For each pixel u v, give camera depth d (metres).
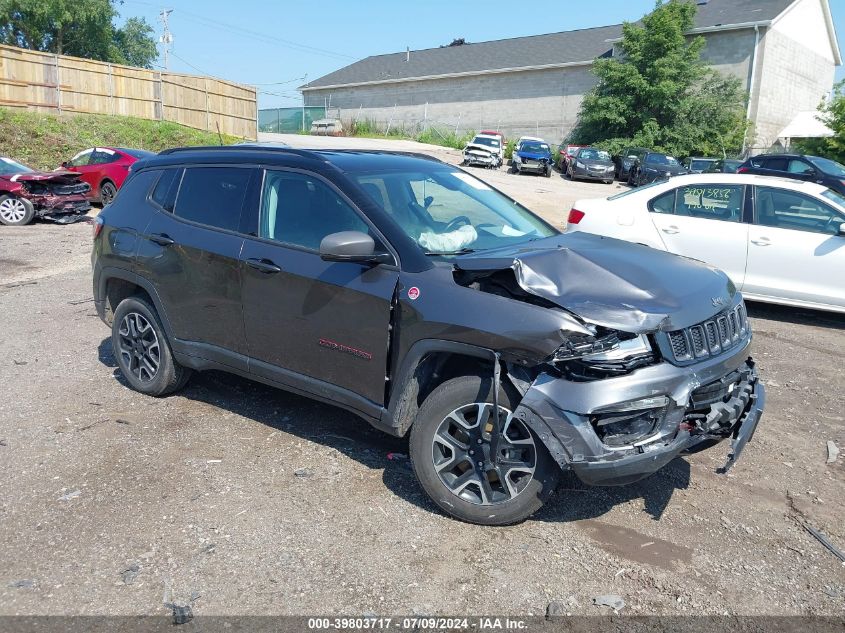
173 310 5.01
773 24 34.41
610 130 35.97
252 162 4.74
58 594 3.17
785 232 8.03
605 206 8.97
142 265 5.14
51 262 10.84
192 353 4.97
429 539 3.63
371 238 3.89
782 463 4.59
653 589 3.28
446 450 3.77
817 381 6.20
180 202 5.06
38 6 43.47
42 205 14.85
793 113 39.06
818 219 7.96
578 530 3.75
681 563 3.49
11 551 3.48
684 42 34.75
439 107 48.47
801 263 7.95
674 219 8.53
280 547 3.54
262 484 4.15
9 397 5.40
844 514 3.98
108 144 25.56
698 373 3.52
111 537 3.61
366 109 53.28
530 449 3.58
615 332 3.45
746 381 3.94
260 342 4.53
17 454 4.47
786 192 8.15
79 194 15.58
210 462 4.40
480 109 46.16
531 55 44.62
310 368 4.32
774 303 8.32
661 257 4.20
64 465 4.34
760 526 3.84
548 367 3.43
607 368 3.35
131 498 3.97
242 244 4.57
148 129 28.27
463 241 4.25
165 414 5.13
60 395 5.46
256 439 4.74
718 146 34.19
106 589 3.21
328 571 3.36
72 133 25.23
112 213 5.50
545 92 42.84
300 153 4.60
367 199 4.18
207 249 4.71
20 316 7.68
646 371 3.39
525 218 4.92
